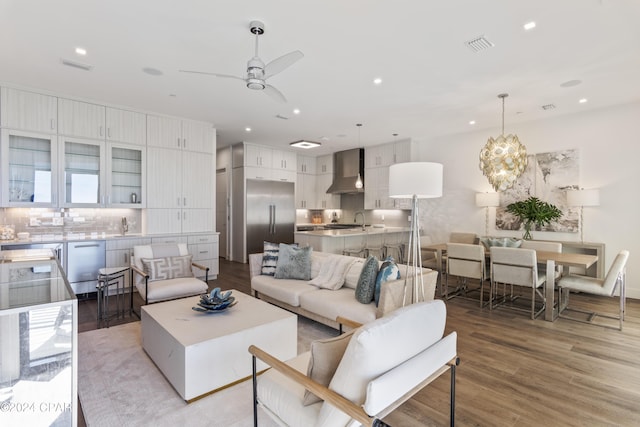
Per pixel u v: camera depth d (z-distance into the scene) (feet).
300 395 5.00
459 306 13.88
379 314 8.69
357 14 8.09
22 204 13.16
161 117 16.75
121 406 6.73
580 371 8.29
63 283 5.88
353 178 25.79
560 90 13.19
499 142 14.30
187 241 17.22
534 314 12.77
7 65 11.04
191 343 6.89
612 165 15.34
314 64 10.86
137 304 13.78
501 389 7.47
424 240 17.70
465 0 7.55
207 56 10.34
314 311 10.35
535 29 8.73
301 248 13.12
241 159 23.80
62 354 4.98
